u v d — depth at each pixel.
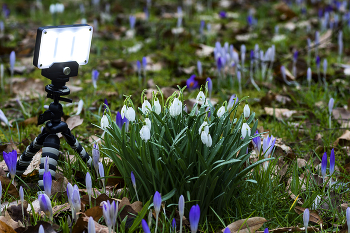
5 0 10.49
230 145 2.17
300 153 3.19
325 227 2.27
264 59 4.95
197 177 2.09
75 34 2.21
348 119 3.55
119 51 6.35
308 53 5.93
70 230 2.01
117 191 2.48
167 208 2.27
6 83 4.89
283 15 8.85
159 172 2.17
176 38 7.01
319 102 4.20
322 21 7.22
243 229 2.10
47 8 9.95
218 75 4.74
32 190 2.61
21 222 2.14
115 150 2.30
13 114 3.92
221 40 7.00
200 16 9.12
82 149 2.60
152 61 5.84
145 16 8.30
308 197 2.44
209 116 2.78
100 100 4.41
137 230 2.13
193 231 1.84
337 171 2.86
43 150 2.38
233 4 10.42
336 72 5.17
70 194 2.00
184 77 5.21
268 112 3.98
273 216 2.33
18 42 6.82
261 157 2.50
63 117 3.66
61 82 2.28
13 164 2.28
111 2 10.35
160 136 2.13
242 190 2.39
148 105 2.30
